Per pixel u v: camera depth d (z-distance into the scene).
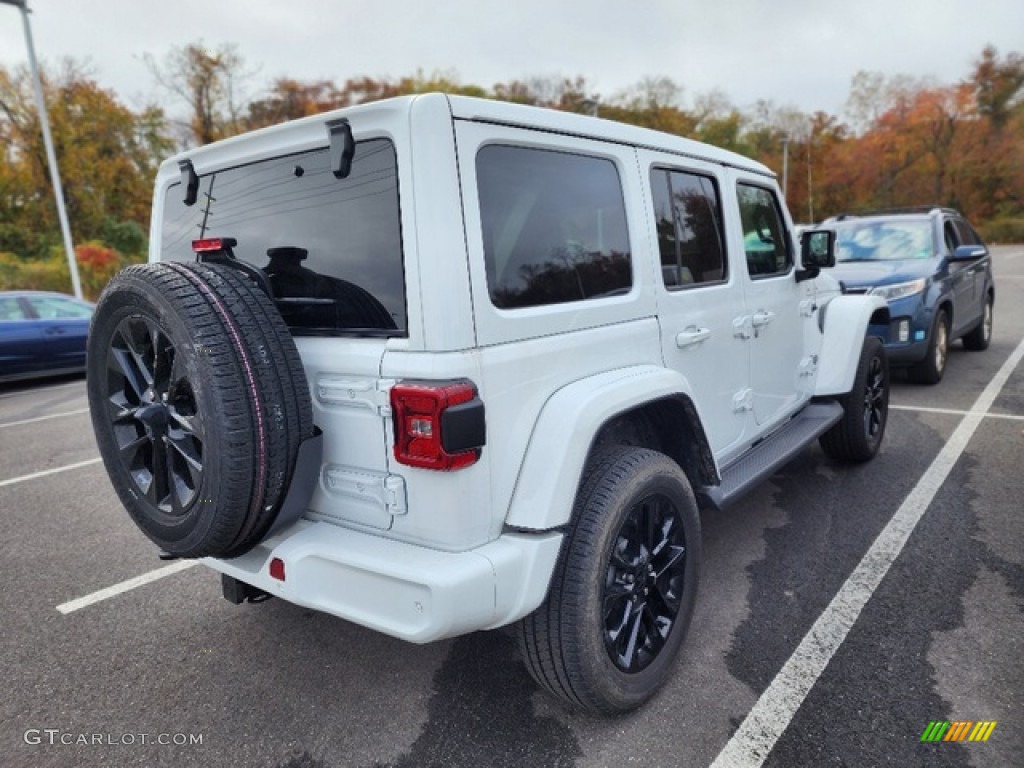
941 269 7.21
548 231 2.28
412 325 1.94
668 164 2.91
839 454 4.75
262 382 1.95
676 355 2.85
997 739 2.24
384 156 2.00
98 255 30.22
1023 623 2.88
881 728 2.31
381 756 2.32
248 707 2.60
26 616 3.35
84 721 2.55
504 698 2.58
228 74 36.84
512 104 2.17
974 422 5.75
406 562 1.94
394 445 1.96
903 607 3.04
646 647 2.52
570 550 2.19
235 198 2.46
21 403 9.12
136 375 2.22
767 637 2.87
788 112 51.94
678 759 2.23
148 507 2.22
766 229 3.81
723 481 3.19
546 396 2.20
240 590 2.55
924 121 49.56
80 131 34.19
